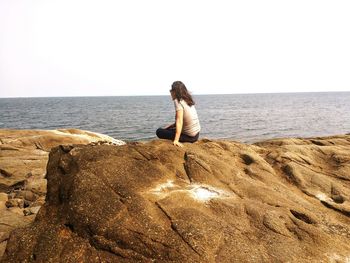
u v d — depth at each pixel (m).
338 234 5.42
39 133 19.50
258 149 9.55
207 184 6.07
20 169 15.07
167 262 4.30
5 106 154.38
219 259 4.34
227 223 5.07
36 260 4.66
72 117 80.31
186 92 7.35
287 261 4.49
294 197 6.57
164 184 5.82
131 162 6.14
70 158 6.34
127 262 4.41
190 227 4.71
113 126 59.25
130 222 4.80
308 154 9.47
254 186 6.39
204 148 8.20
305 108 110.50
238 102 171.75
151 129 54.59
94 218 4.88
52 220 5.36
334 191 7.31
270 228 5.12
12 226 8.19
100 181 5.48
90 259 4.53
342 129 53.44
